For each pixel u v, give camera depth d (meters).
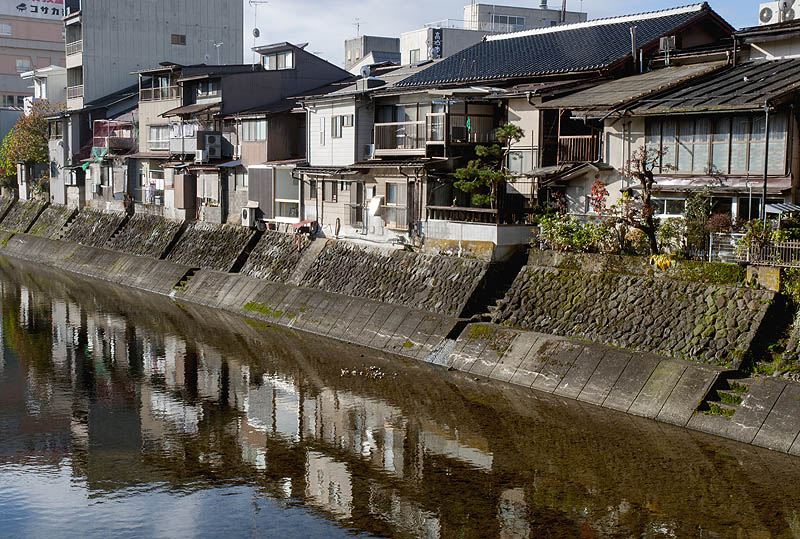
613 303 25.69
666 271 25.11
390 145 37.12
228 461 20.20
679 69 31.45
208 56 68.19
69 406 24.47
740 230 24.81
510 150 33.44
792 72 26.39
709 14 35.50
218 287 40.53
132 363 29.11
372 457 20.34
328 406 24.17
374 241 36.00
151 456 20.55
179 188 49.19
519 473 19.14
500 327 27.64
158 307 39.34
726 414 20.73
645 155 26.34
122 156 55.62
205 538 16.34
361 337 31.34
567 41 38.16
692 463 19.14
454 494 18.19
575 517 16.94
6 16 94.19
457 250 31.73
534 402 23.81
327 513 17.38
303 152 44.62
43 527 16.83
